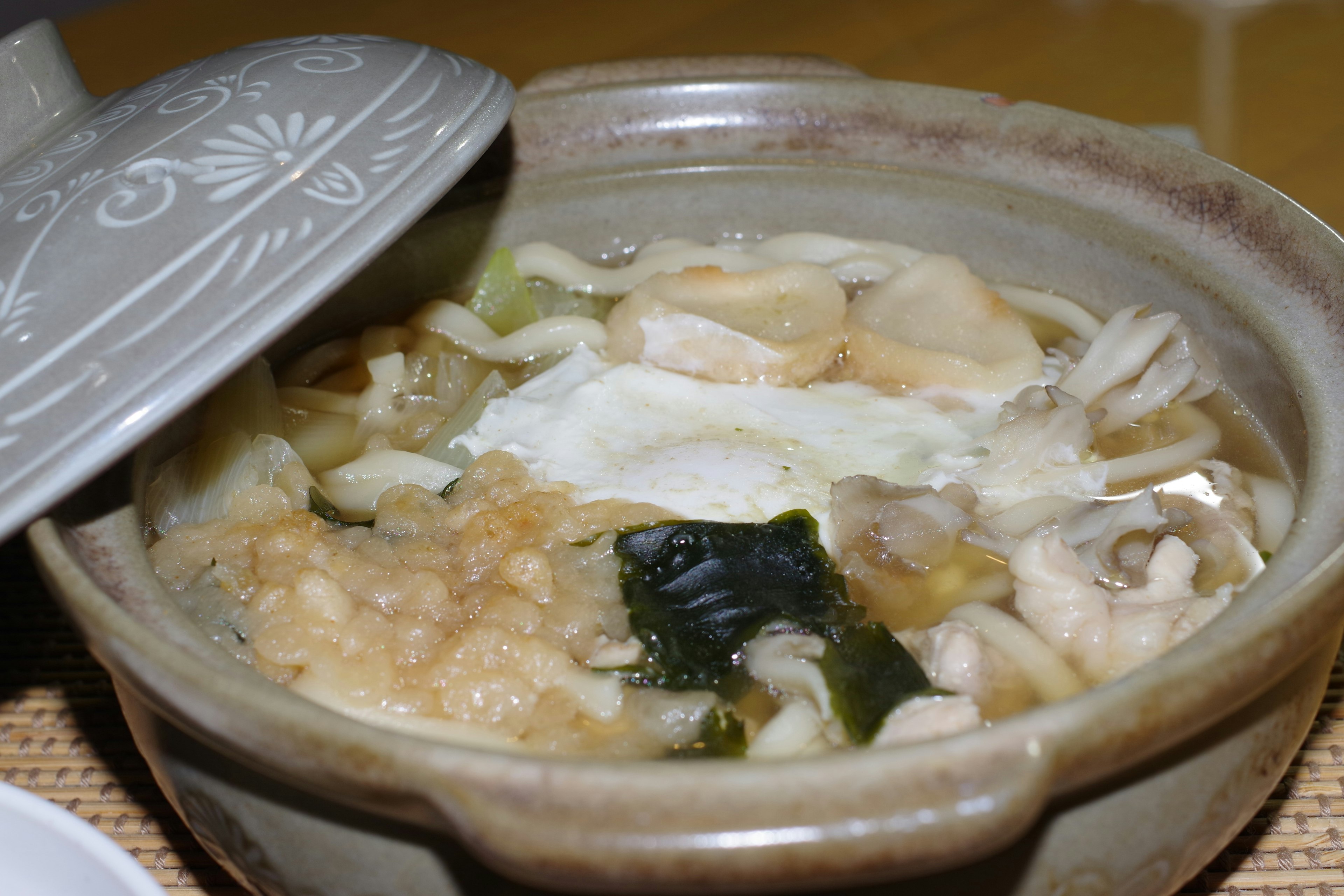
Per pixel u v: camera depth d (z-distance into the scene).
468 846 0.26
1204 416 0.36
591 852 0.26
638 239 0.42
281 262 0.31
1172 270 0.37
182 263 0.31
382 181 0.33
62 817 0.29
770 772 0.26
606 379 0.37
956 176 0.40
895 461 0.36
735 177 0.41
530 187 0.41
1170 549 0.33
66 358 0.30
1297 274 0.35
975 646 0.31
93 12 0.60
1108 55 0.56
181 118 0.33
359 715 0.30
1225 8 0.58
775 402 0.37
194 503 0.35
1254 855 0.32
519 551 0.32
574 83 0.43
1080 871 0.29
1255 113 0.52
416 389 0.38
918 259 0.40
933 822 0.26
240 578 0.32
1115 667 0.31
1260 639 0.27
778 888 0.26
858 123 0.41
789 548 0.33
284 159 0.32
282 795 0.29
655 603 0.33
